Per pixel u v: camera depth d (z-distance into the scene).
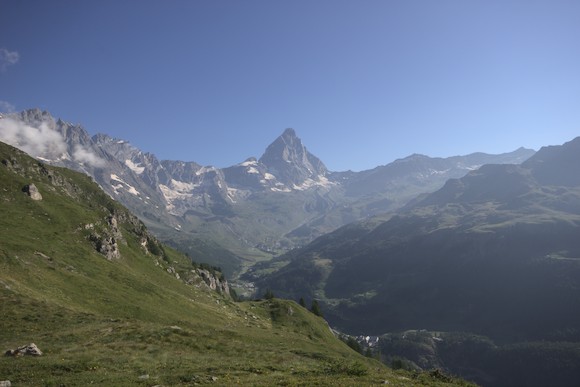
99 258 104.00
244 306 151.00
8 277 65.25
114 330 51.44
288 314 149.25
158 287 105.12
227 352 48.59
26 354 37.66
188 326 80.25
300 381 31.50
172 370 35.66
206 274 192.00
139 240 164.00
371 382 32.28
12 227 92.25
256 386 29.02
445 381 37.88
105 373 33.12
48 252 87.44
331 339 143.50
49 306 58.88
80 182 177.38
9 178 116.62
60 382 29.34
